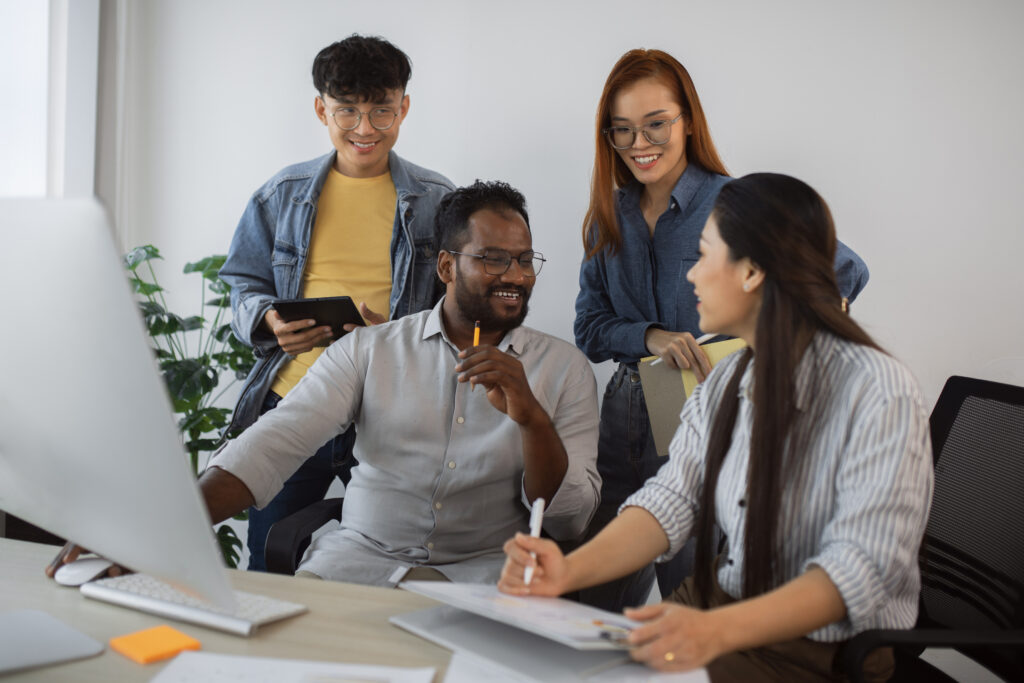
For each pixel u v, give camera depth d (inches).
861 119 105.2
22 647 37.5
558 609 40.7
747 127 109.0
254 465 65.4
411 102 119.5
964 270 103.2
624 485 95.5
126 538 36.8
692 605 52.6
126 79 128.4
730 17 108.4
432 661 38.0
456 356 74.0
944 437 64.5
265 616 41.3
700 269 48.8
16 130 117.1
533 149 115.4
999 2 100.0
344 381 73.0
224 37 125.9
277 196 102.4
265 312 95.9
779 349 45.4
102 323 32.1
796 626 40.3
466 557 71.2
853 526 42.6
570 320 115.2
